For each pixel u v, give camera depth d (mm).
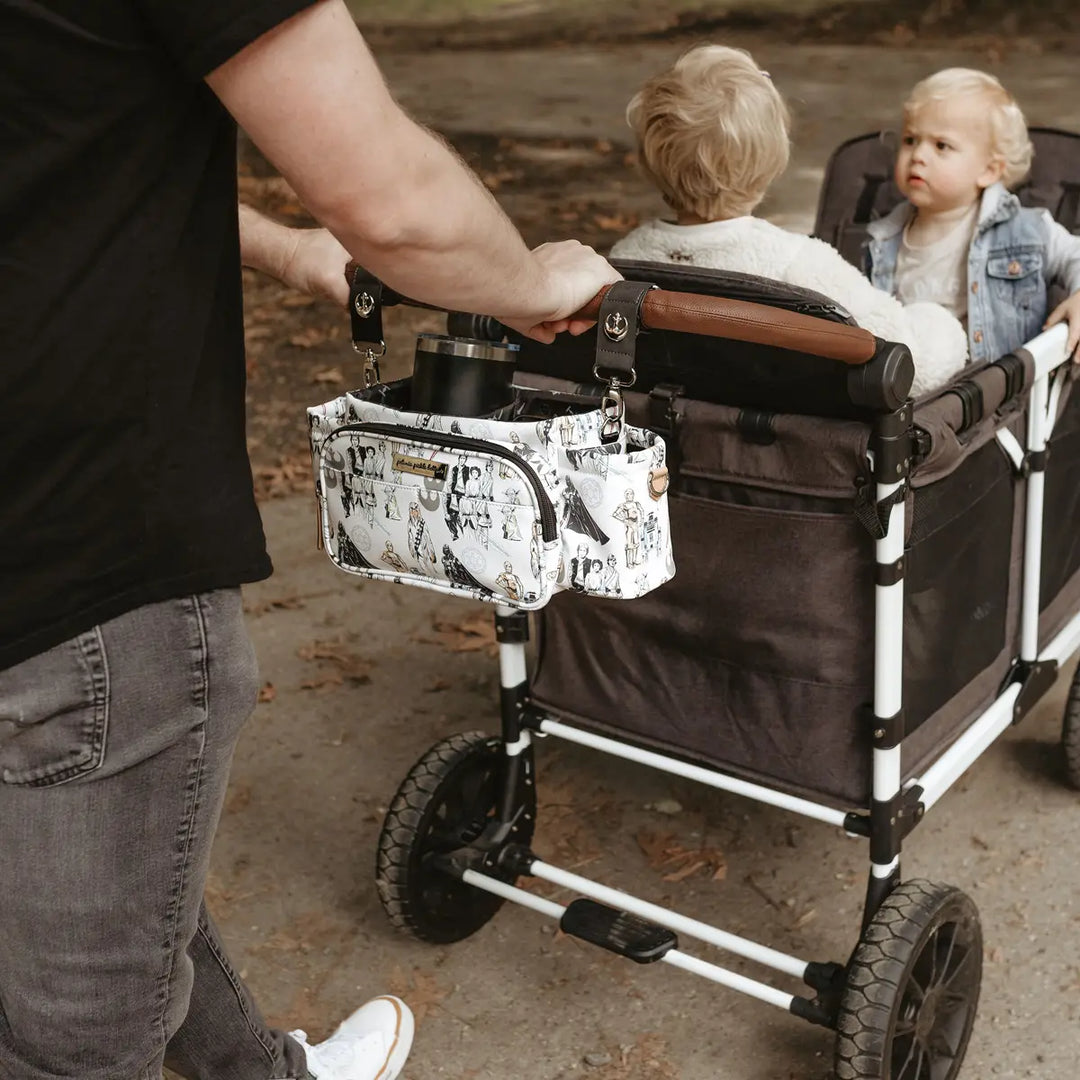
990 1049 2354
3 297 1146
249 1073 1857
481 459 1674
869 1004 2041
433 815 2504
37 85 1099
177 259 1235
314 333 6172
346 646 3764
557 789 3141
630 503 1672
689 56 2334
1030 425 2393
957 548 2225
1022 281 3041
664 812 3053
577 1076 2338
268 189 8539
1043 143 3219
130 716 1320
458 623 3869
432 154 1208
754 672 2209
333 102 1127
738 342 1919
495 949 2664
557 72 12289
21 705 1276
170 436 1272
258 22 1080
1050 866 2793
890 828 2141
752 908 2744
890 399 1795
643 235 2385
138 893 1408
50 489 1224
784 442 1983
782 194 7621
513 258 1361
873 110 9883
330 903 2807
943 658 2271
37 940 1390
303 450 5035
